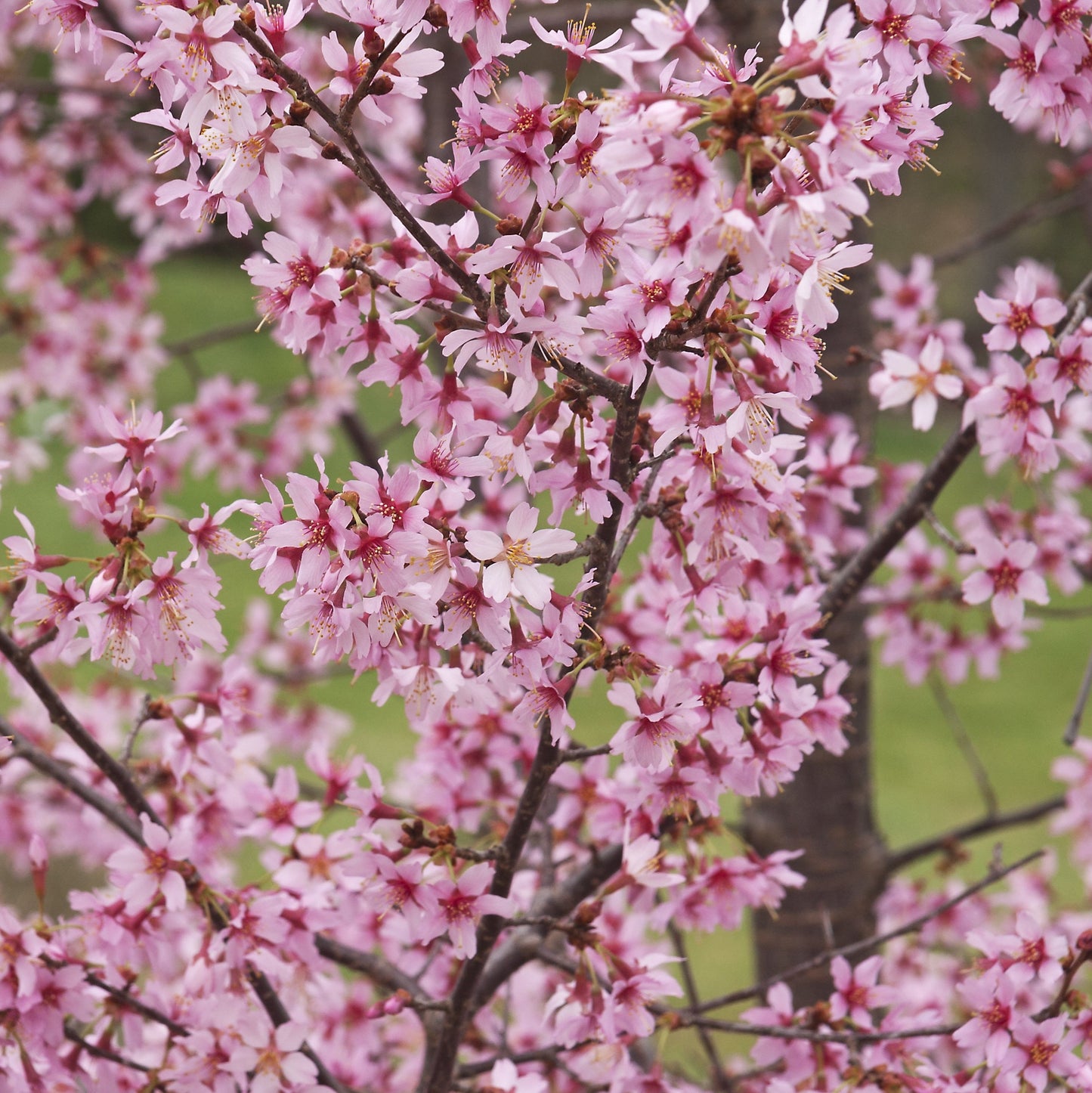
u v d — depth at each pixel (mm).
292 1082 1868
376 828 1861
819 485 2002
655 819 1887
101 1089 1899
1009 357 1892
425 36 2109
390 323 1809
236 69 1752
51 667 2264
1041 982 1916
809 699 1854
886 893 2178
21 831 2195
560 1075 2016
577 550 1796
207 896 1874
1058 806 2082
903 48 1778
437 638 1781
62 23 1786
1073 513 2141
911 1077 1889
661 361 1937
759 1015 1919
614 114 1741
